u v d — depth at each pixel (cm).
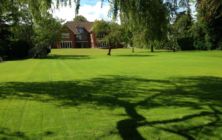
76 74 2438
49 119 1079
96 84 1861
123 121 1038
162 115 1101
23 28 5691
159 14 1345
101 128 968
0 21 5034
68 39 11400
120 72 2542
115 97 1440
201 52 6141
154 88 1678
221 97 1396
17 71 2845
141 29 1390
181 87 1689
